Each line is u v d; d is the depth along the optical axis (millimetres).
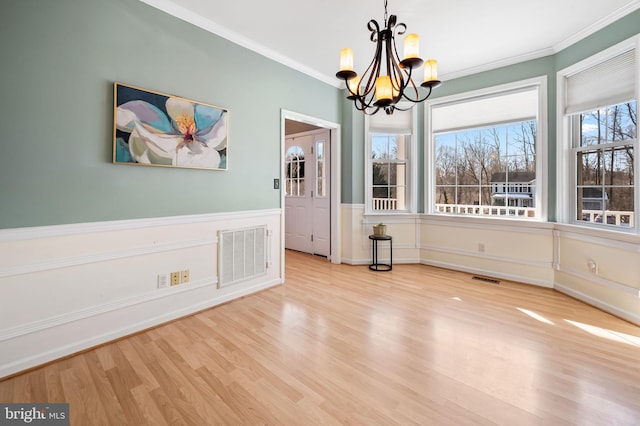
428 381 1754
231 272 3033
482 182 3967
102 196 2180
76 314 2076
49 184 1954
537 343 2186
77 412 1516
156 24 2430
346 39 3082
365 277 3857
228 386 1717
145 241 2416
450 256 4219
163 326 2488
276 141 3477
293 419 1469
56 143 1974
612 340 2227
